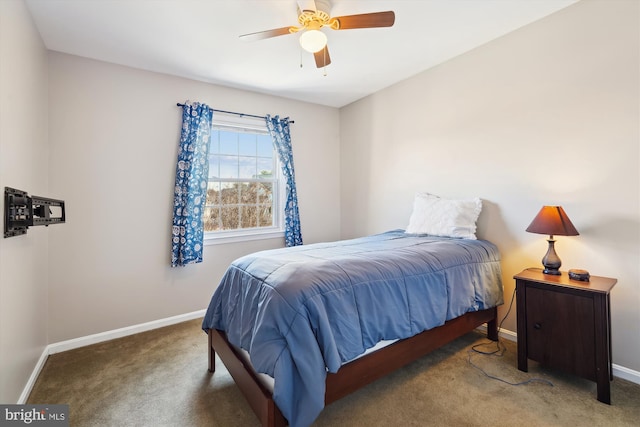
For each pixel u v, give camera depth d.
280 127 3.59
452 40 2.49
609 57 1.91
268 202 3.70
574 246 2.10
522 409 1.60
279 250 2.12
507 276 2.46
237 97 3.35
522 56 2.32
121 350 2.36
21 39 1.78
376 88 3.50
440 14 2.13
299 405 1.23
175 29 2.20
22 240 1.75
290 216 3.62
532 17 2.20
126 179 2.70
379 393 1.75
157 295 2.85
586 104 2.02
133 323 2.72
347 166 4.08
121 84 2.69
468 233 2.49
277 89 3.41
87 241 2.52
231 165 3.42
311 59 2.71
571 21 2.06
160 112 2.88
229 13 2.03
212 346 2.01
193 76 2.99
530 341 1.93
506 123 2.44
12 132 1.60
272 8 1.98
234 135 3.44
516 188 2.39
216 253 3.20
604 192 1.95
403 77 3.21
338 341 1.37
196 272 3.06
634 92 1.83
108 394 1.78
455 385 1.82
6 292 1.49
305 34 1.84
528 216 2.33
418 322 1.71
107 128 2.62
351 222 4.04
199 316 3.07
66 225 2.43
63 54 2.44
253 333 1.40
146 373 2.01
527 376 1.91
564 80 2.11
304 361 1.24
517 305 1.99
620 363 1.90
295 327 1.29
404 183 3.33
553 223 1.89
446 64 2.85
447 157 2.88
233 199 3.44
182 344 2.46
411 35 2.39
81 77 2.51
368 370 1.55
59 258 2.41
